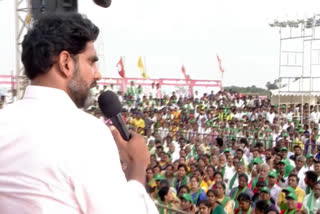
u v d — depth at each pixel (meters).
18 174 1.18
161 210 6.79
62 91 1.32
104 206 1.15
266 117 20.34
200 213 7.30
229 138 14.88
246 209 7.34
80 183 1.15
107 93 1.66
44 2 4.16
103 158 1.20
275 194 8.62
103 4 3.27
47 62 1.31
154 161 11.15
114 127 1.61
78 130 1.21
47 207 1.16
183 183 10.02
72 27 1.33
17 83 12.01
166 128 17.78
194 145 13.74
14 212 1.18
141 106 23.44
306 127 16.27
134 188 1.32
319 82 18.81
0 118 1.27
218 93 25.56
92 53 1.40
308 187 8.75
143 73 27.36
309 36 17.20
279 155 10.56
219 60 29.06
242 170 9.93
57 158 1.17
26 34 1.36
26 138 1.21
